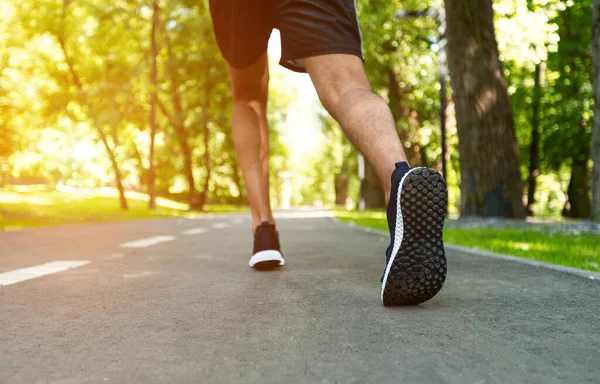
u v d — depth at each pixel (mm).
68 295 2818
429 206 2197
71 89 23469
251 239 7457
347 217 17344
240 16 3188
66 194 31891
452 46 11344
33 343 1838
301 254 5102
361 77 2678
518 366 1497
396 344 1750
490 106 11062
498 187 10992
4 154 20234
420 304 2467
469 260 4418
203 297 2734
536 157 24641
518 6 13258
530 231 8195
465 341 1784
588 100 21203
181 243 6676
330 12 2678
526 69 21422
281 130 43156
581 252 4910
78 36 24062
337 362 1552
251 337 1879
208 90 28422
